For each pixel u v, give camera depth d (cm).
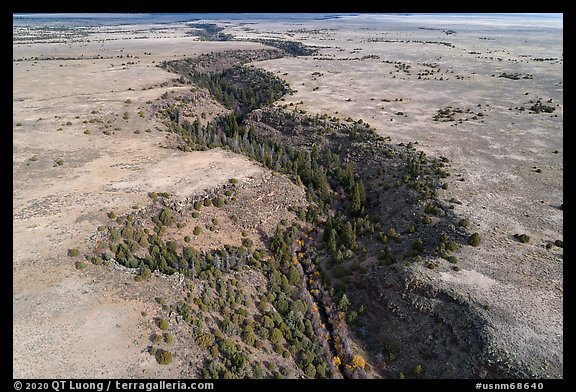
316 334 6838
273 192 10025
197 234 8344
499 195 9356
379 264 7831
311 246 9094
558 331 5709
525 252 7356
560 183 9844
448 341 6088
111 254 7050
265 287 7612
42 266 6569
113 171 9900
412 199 9531
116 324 5741
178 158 10969
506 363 5403
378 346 6631
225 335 6141
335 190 11406
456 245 7606
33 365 5019
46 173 9631
